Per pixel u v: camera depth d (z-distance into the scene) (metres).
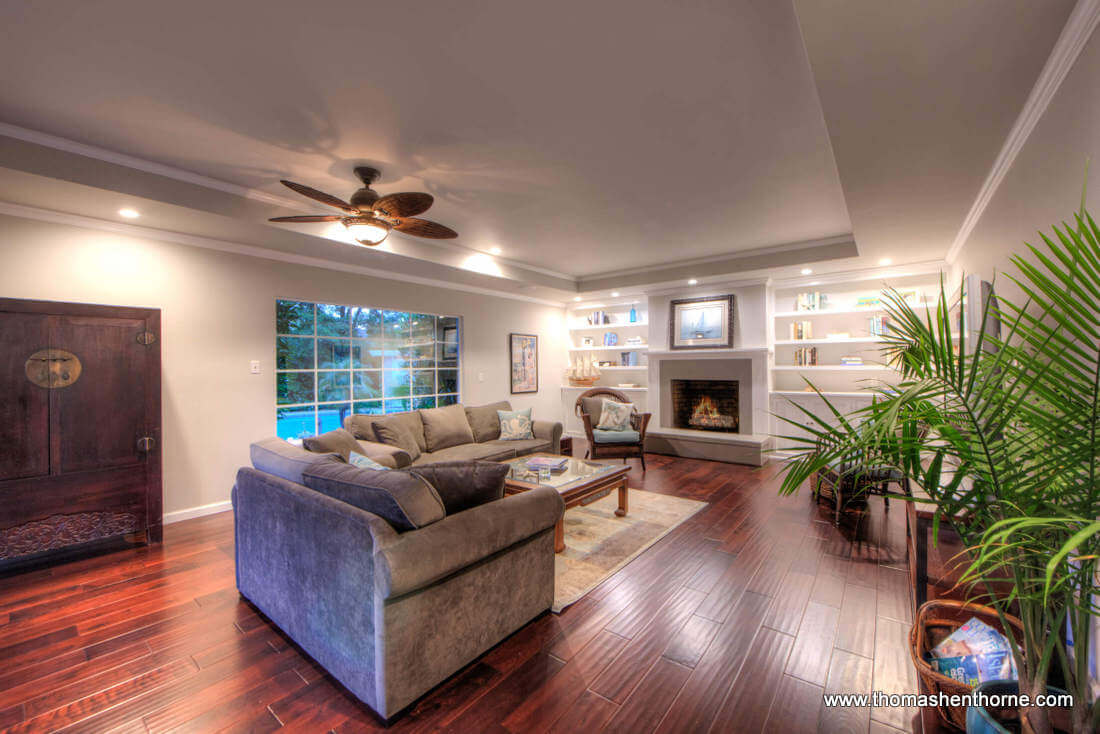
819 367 5.52
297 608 2.03
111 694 1.78
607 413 5.73
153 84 2.02
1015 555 1.14
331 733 1.58
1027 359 1.08
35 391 2.96
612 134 2.50
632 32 1.73
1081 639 1.12
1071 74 1.53
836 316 5.70
